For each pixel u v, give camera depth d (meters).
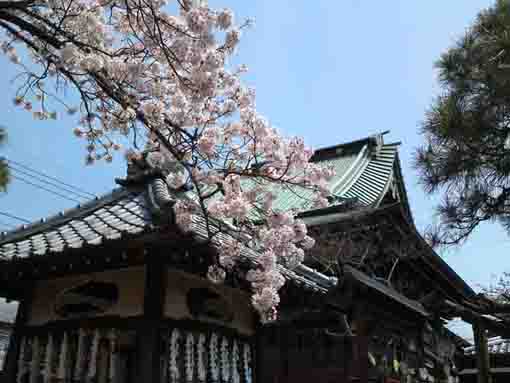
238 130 4.94
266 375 9.01
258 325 5.59
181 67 4.64
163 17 4.86
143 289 4.42
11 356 4.84
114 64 4.52
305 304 6.50
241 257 4.57
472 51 7.01
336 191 15.46
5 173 3.65
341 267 7.79
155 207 4.80
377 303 8.32
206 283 5.00
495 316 11.75
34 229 5.25
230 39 4.76
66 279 4.86
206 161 4.66
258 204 5.29
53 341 4.68
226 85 5.14
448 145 7.00
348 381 8.27
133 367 4.74
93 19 4.50
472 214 7.01
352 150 20.47
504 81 6.49
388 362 9.19
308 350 8.88
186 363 4.45
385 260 11.94
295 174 5.08
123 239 4.01
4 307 14.89
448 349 14.27
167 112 4.79
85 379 4.44
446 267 12.17
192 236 3.99
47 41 4.36
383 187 17.11
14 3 4.28
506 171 6.54
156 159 4.79
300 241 5.25
